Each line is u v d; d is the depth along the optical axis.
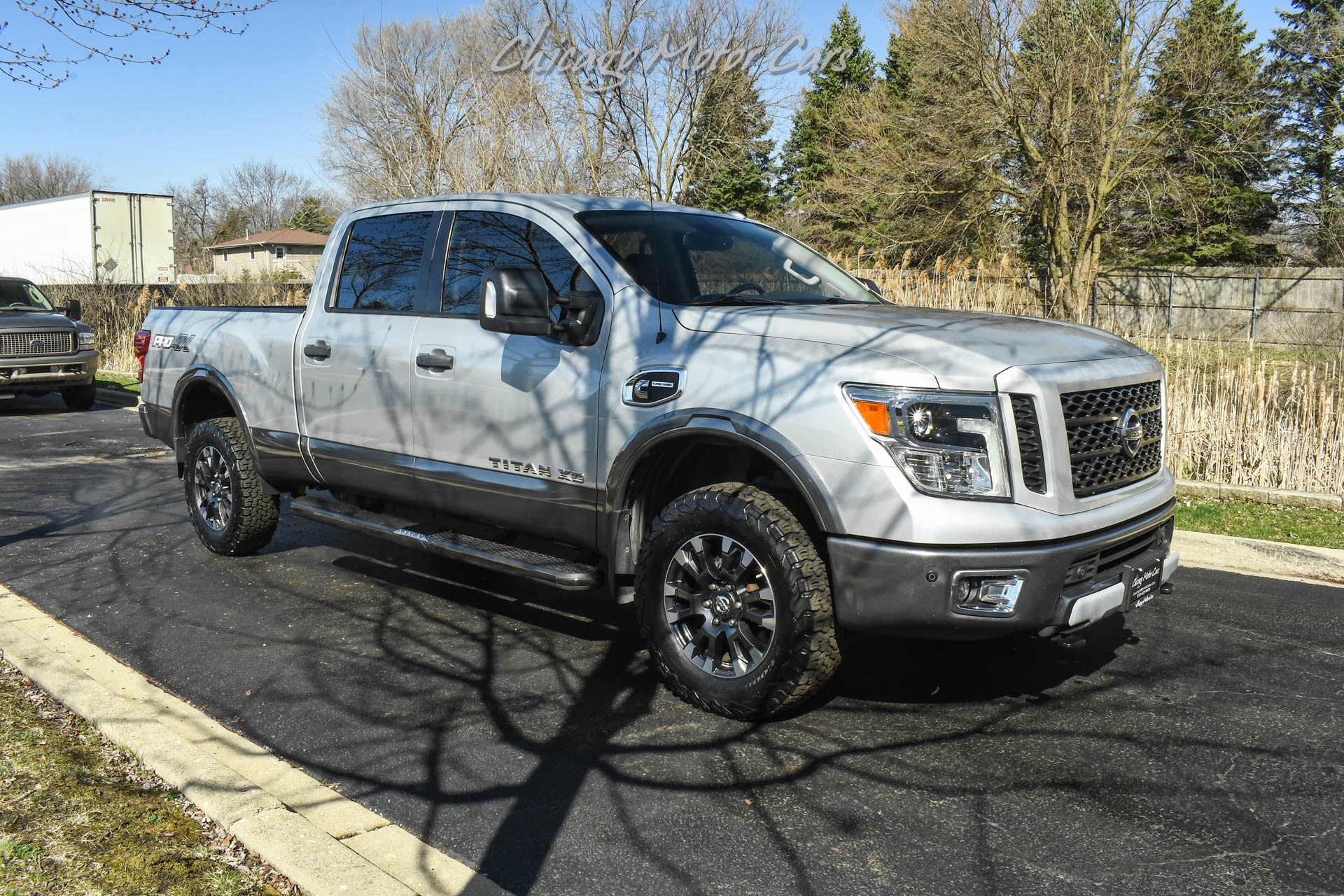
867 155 25.45
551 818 3.18
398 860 2.89
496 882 2.83
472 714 3.99
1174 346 9.84
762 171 35.78
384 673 4.42
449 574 6.02
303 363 5.50
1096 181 21.83
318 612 5.25
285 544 6.70
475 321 4.71
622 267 4.34
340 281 5.50
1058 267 22.52
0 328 13.46
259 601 5.43
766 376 3.72
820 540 3.74
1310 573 6.00
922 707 4.06
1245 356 9.00
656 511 4.26
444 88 26.80
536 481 4.43
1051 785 3.40
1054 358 3.73
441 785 3.40
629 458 4.04
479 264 4.82
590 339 4.26
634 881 2.84
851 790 3.37
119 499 8.02
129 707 3.85
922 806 3.26
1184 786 3.39
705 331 3.98
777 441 3.64
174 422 6.46
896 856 2.96
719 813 3.22
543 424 4.36
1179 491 7.82
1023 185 23.47
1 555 6.32
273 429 5.73
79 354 14.18
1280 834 3.09
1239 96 21.48
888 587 3.46
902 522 3.40
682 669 4.00
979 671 4.46
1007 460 3.46
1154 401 4.18
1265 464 7.99
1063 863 2.93
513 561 4.41
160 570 6.02
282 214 105.38
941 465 3.42
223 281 22.70
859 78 40.62
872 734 3.80
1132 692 4.21
